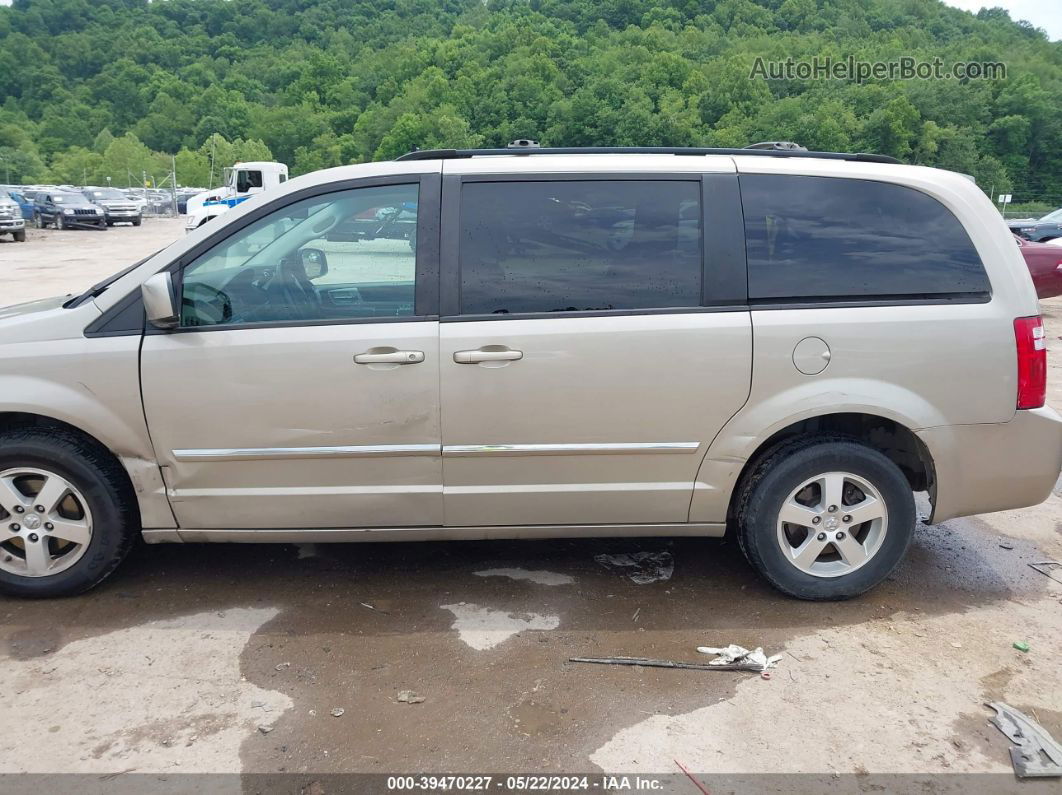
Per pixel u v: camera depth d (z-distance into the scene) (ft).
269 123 422.82
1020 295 11.19
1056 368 28.35
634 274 11.00
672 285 11.00
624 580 12.50
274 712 9.21
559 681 9.85
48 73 524.11
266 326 10.87
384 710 9.27
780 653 10.49
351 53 549.13
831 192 11.33
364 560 13.15
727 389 10.94
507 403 10.83
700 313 10.92
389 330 10.76
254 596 11.90
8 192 120.47
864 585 11.67
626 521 11.55
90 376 10.80
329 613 11.43
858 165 11.53
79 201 116.67
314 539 11.48
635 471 11.25
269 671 10.00
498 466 11.12
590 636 10.87
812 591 11.60
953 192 11.37
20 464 11.02
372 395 10.78
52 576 11.41
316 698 9.48
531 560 13.19
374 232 11.09
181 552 13.35
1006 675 10.07
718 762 8.45
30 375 10.78
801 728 9.00
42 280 53.36
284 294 11.10
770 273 11.06
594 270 11.00
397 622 11.21
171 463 11.02
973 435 11.21
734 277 10.98
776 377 10.93
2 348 10.84
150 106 485.56
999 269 11.21
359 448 10.93
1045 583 12.63
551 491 11.23
